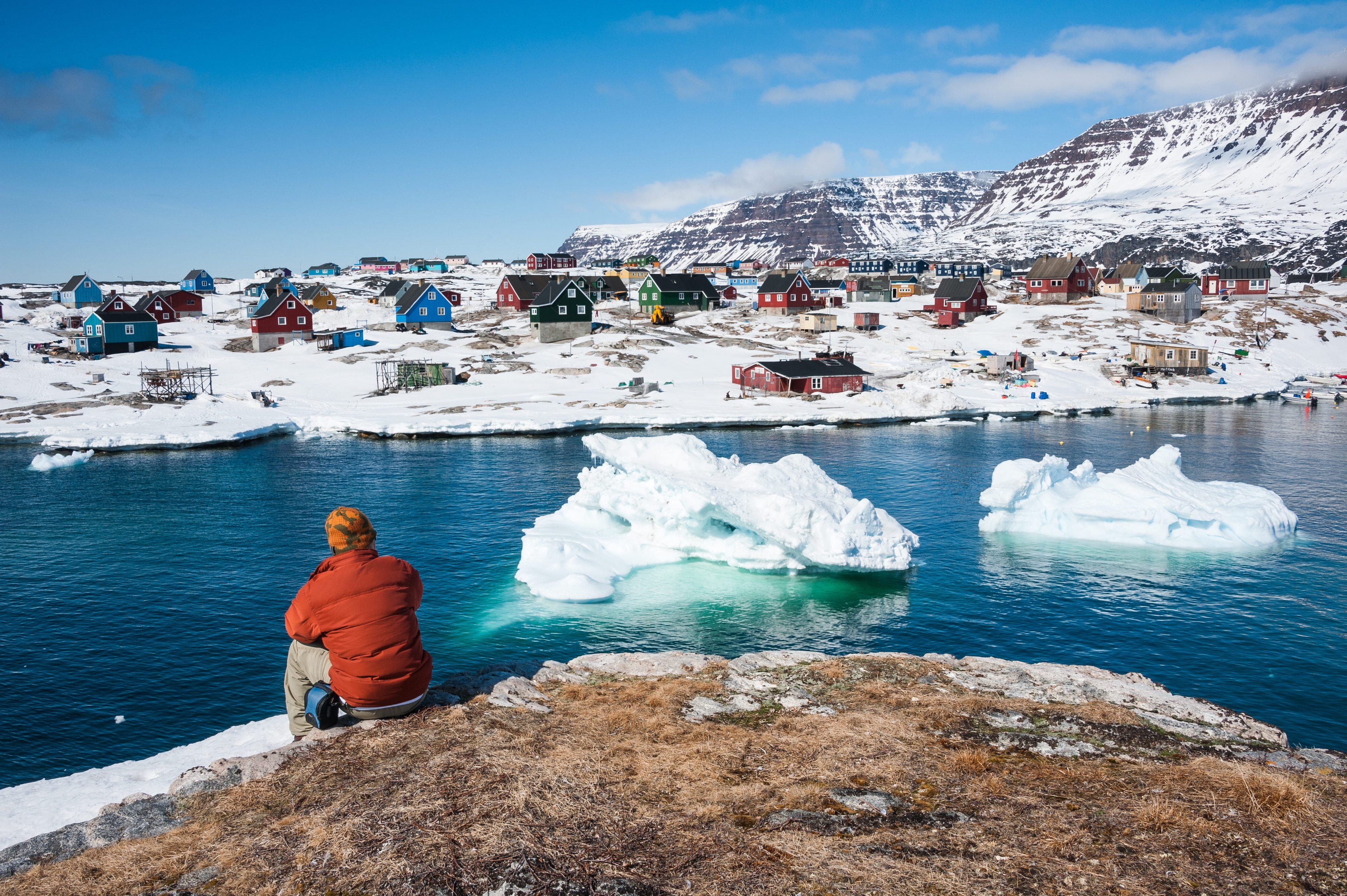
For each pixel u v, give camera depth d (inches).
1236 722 530.6
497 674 558.3
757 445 3179.1
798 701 530.6
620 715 487.8
